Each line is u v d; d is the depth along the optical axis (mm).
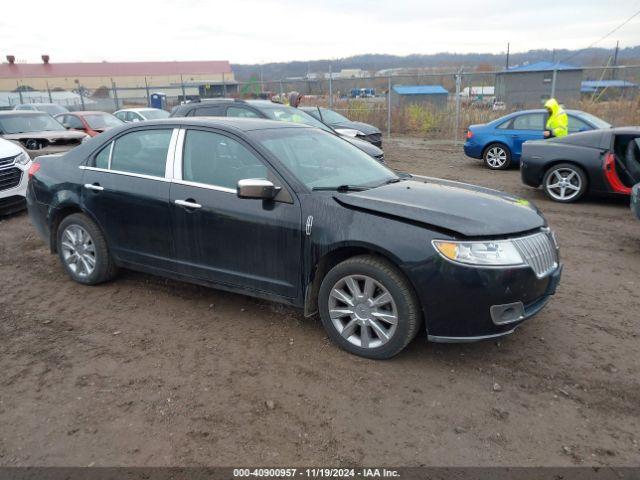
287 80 24422
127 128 4809
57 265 5883
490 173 12188
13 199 7973
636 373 3586
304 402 3289
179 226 4352
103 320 4469
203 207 4180
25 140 13008
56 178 5145
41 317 4539
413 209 3586
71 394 3400
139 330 4277
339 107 23359
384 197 3801
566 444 2900
